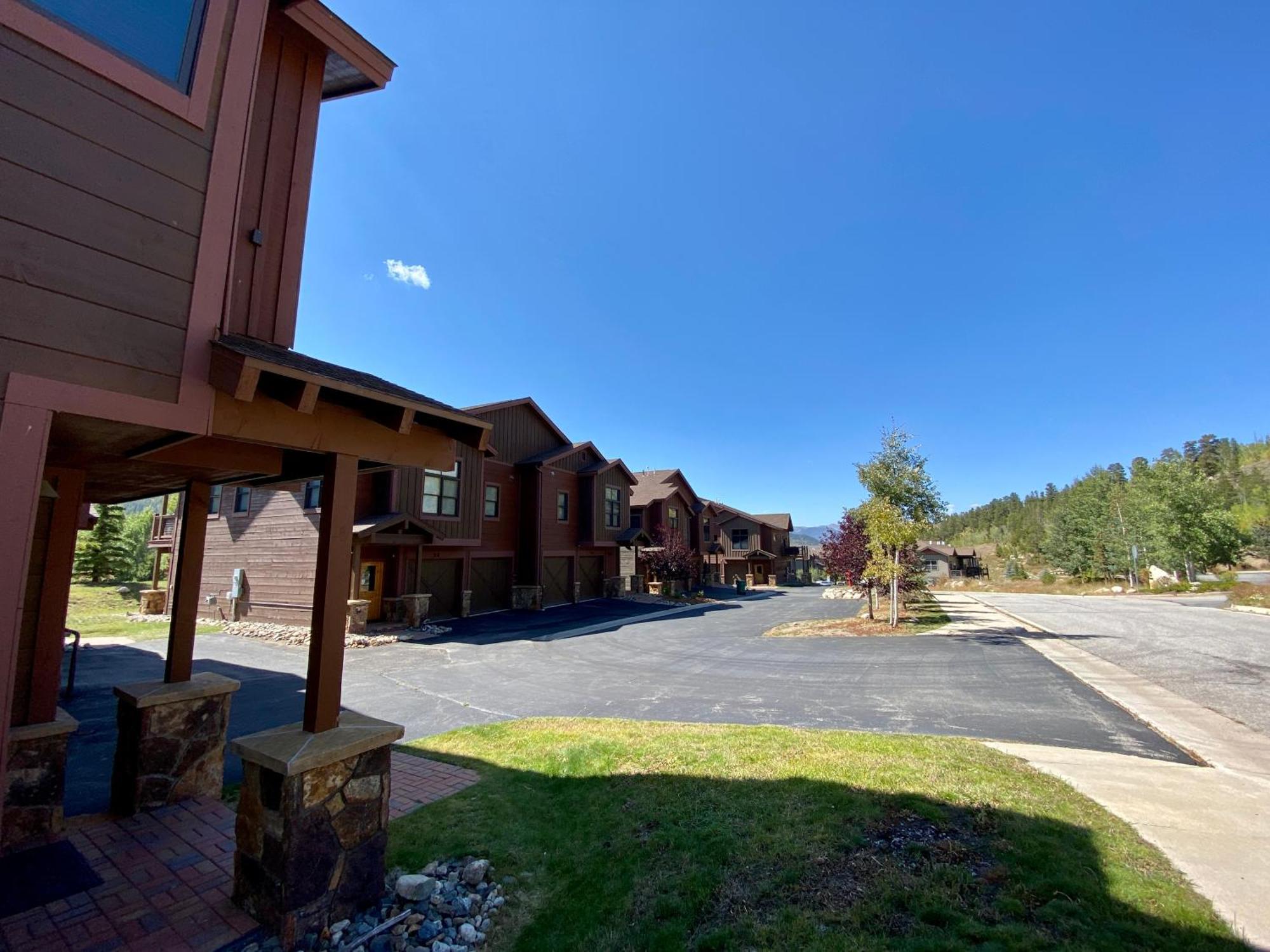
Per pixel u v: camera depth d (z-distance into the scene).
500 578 19.00
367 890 2.71
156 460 3.03
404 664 10.03
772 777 4.23
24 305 1.97
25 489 1.91
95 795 4.20
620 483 24.91
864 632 13.61
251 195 3.30
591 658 10.60
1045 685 7.85
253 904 2.59
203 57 2.57
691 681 8.53
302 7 3.39
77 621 16.33
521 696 7.66
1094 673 8.70
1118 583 37.22
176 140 2.46
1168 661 9.66
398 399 2.92
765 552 40.28
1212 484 31.89
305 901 2.46
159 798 3.76
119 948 2.37
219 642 12.64
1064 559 43.91
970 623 15.25
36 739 3.34
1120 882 2.78
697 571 28.58
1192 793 4.00
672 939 2.44
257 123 3.38
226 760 5.09
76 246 2.11
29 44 2.06
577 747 5.09
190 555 4.08
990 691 7.61
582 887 2.88
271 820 2.52
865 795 3.85
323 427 2.87
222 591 16.16
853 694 7.50
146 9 2.42
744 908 2.64
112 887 2.85
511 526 19.50
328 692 2.78
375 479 14.67
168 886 2.85
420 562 15.20
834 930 2.45
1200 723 6.04
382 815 2.82
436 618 16.23
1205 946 2.31
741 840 3.27
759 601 25.23
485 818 3.65
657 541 30.73
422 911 2.70
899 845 3.18
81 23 2.21
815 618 17.55
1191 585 29.86
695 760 4.66
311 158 3.65
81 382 2.08
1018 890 2.71
